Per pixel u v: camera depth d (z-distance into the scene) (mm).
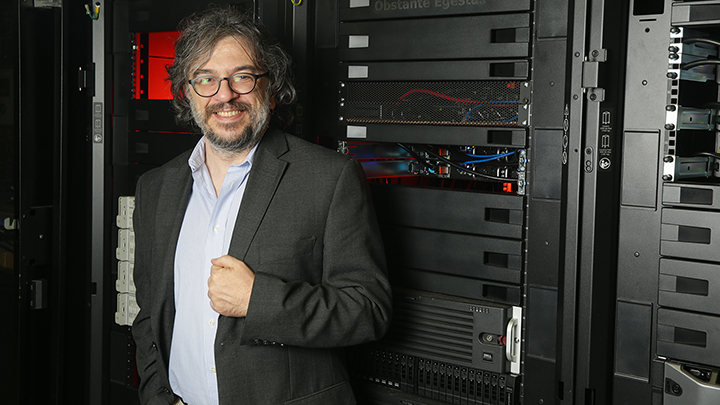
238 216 1539
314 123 1977
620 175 1511
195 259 1605
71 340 2201
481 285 1707
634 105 1482
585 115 1491
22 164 2055
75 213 2176
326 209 1541
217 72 1516
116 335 2234
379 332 1536
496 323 1655
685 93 1473
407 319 1814
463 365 1727
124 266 2178
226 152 1592
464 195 1714
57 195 2121
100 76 2172
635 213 1499
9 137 2053
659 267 1470
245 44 1537
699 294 1426
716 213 1390
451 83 1729
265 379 1494
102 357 2236
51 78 2098
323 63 1938
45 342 2172
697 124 1527
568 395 1538
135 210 1811
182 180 1701
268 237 1517
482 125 1683
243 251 1514
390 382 1881
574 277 1515
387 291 1561
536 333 1619
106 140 2199
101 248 2207
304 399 1522
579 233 1505
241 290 1442
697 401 1410
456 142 1710
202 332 1567
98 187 2201
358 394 1919
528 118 1610
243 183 1604
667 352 1463
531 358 1631
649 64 1457
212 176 1683
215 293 1460
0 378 2160
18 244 2080
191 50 1547
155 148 2107
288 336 1434
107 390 2252
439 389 1793
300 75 1928
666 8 1426
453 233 1750
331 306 1448
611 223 1514
